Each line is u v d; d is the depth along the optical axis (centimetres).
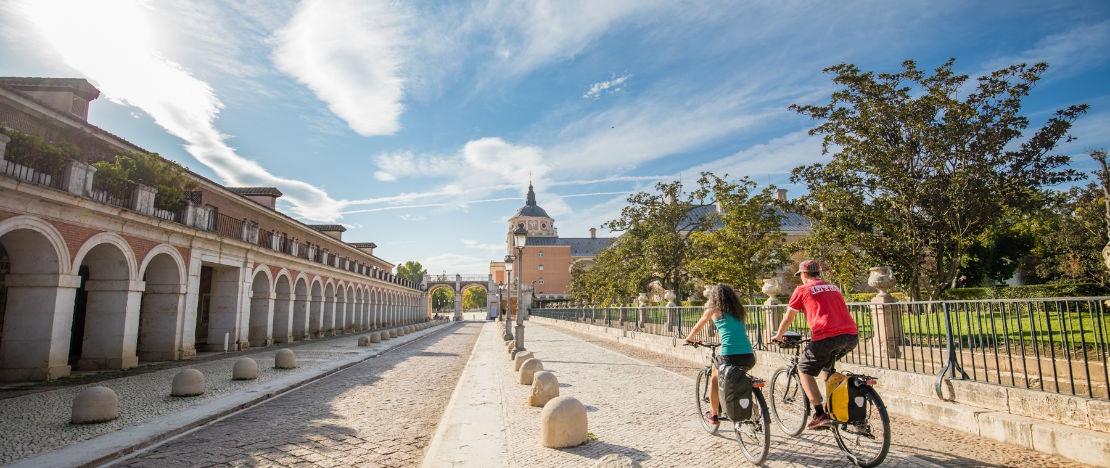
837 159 1728
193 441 692
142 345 1794
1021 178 1470
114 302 1555
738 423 549
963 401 675
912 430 645
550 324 5856
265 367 1561
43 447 636
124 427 742
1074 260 2522
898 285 1761
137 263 1608
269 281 2642
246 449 649
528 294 9375
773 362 1135
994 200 1483
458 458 550
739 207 2083
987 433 605
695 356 1561
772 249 2172
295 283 2980
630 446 588
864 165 1661
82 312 1895
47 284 1299
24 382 1250
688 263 2781
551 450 577
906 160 1631
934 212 1554
